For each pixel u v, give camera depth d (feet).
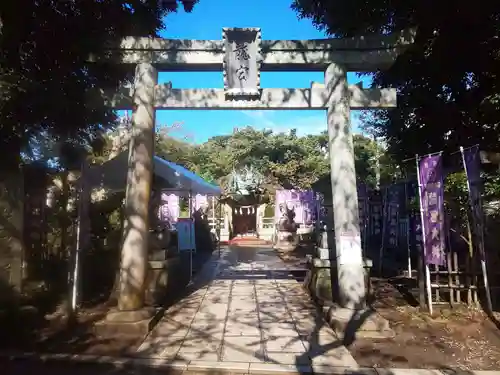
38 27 19.58
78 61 20.85
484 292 22.99
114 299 24.48
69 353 16.69
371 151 81.10
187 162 96.07
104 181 28.60
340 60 21.25
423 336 18.65
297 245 55.36
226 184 80.07
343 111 20.98
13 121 18.35
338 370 15.25
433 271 22.76
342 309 19.84
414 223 33.19
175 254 29.55
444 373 14.96
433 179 21.39
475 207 21.24
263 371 15.25
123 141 52.49
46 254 27.63
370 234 47.60
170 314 22.30
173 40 20.92
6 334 18.39
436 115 30.30
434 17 26.86
